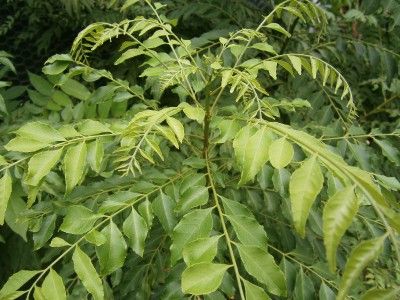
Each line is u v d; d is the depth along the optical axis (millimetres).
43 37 755
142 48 359
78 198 330
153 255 385
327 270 317
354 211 151
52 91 519
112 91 377
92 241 236
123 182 345
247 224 235
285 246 366
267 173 302
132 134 230
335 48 597
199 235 231
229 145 397
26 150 235
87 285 224
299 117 545
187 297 280
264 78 604
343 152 347
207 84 308
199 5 597
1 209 236
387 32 596
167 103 680
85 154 241
